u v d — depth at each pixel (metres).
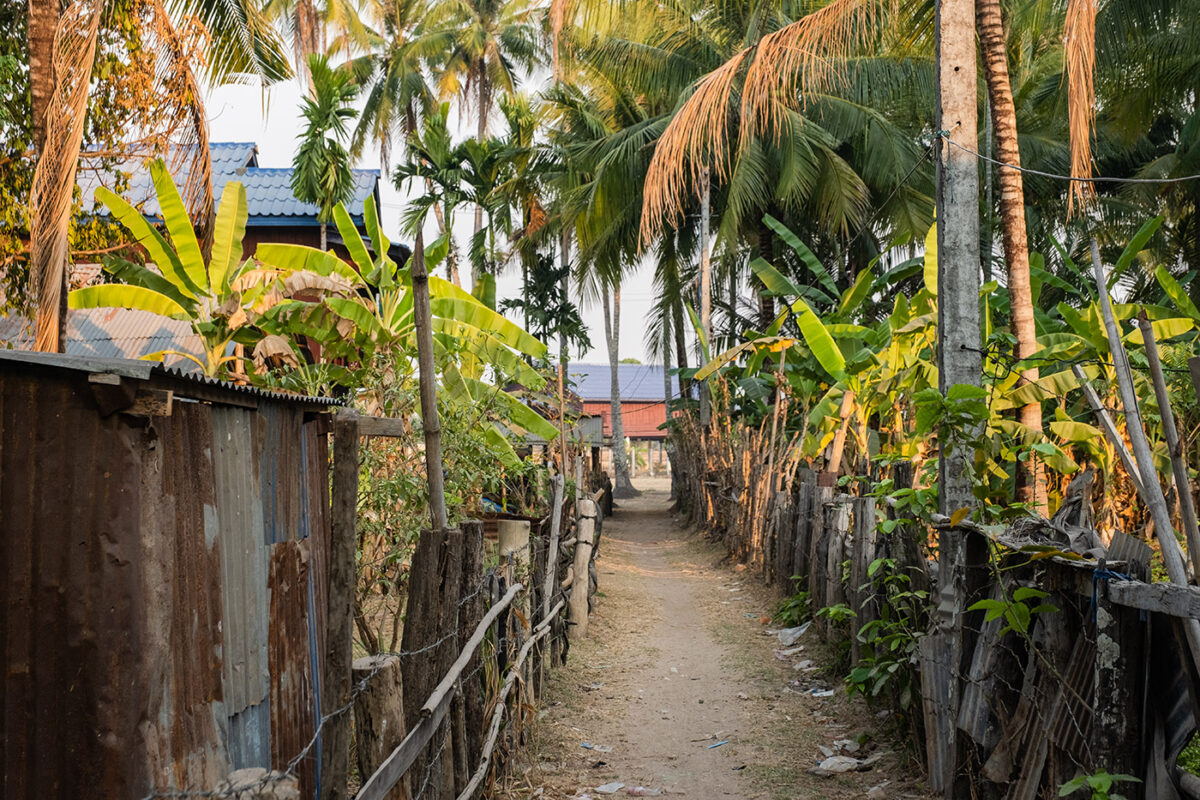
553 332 22.08
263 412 3.29
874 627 6.09
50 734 2.22
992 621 4.32
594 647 8.80
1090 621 3.56
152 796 2.21
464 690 4.71
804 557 9.77
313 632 3.81
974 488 4.53
